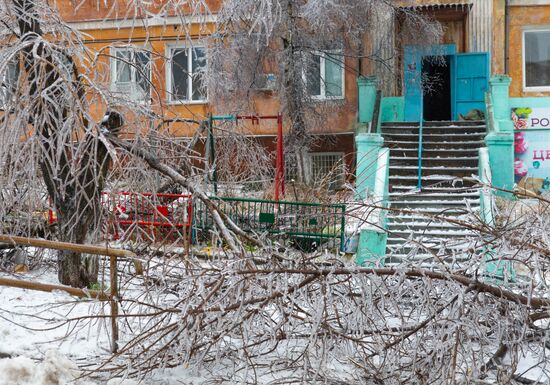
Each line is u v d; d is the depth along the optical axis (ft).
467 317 19.19
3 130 26.43
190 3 30.86
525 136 67.51
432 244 25.16
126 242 32.35
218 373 20.81
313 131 63.82
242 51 57.21
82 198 30.66
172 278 25.27
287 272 19.24
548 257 19.99
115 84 32.19
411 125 63.72
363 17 59.11
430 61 68.69
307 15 54.60
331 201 45.96
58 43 29.04
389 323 22.85
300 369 20.75
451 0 67.77
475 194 48.83
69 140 26.53
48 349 21.40
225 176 45.85
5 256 34.58
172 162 33.58
